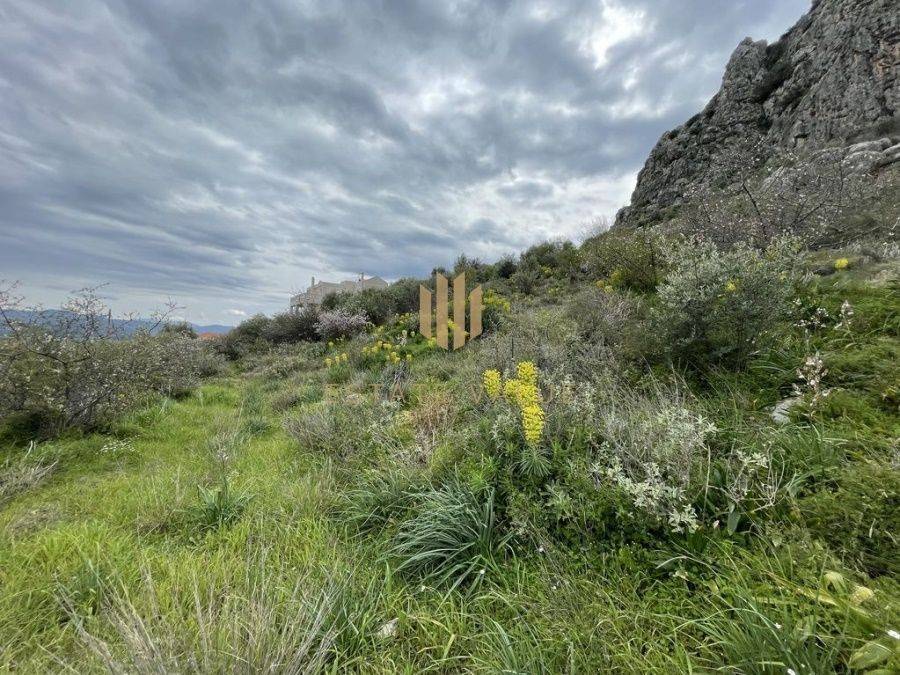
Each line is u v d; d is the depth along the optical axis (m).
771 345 3.06
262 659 1.33
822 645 1.20
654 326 3.64
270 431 5.17
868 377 2.40
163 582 1.92
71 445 4.27
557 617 1.55
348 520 2.58
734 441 2.11
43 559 2.14
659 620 1.47
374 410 4.39
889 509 1.48
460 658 1.53
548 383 3.24
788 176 6.35
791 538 1.55
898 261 3.79
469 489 2.38
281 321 14.26
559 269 11.21
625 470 2.21
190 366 8.80
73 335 5.08
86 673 1.39
